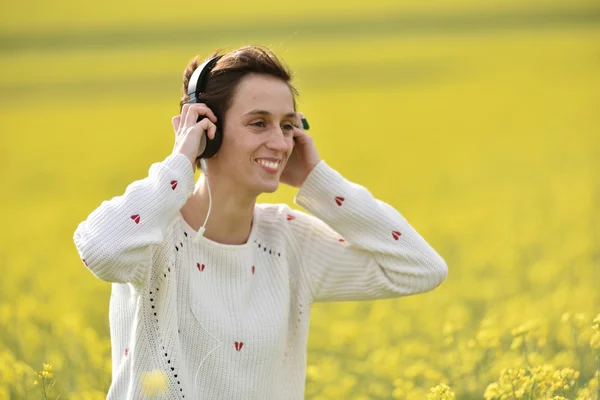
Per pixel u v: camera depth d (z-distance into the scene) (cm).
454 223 3048
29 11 11506
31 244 2902
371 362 1452
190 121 873
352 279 952
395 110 6391
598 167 4212
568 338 1277
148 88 6975
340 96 6819
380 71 7675
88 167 4700
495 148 5084
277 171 888
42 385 1037
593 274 2000
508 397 1051
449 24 10144
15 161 4978
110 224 820
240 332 872
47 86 7212
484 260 2397
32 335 1404
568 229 2847
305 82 7256
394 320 1784
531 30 9462
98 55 8425
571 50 8225
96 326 1669
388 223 937
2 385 1138
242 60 878
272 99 874
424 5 11750
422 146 5256
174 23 10400
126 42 9138
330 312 1917
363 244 935
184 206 908
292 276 946
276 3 11888
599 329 1069
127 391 864
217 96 880
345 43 8881
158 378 809
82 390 1138
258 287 905
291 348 941
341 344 1570
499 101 6575
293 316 944
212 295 876
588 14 10288
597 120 5769
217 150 878
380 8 11531
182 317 863
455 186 4031
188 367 863
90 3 11994
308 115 6216
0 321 1481
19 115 6288
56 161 4916
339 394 1280
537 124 5772
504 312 1652
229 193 892
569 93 6706
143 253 832
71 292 1955
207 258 882
